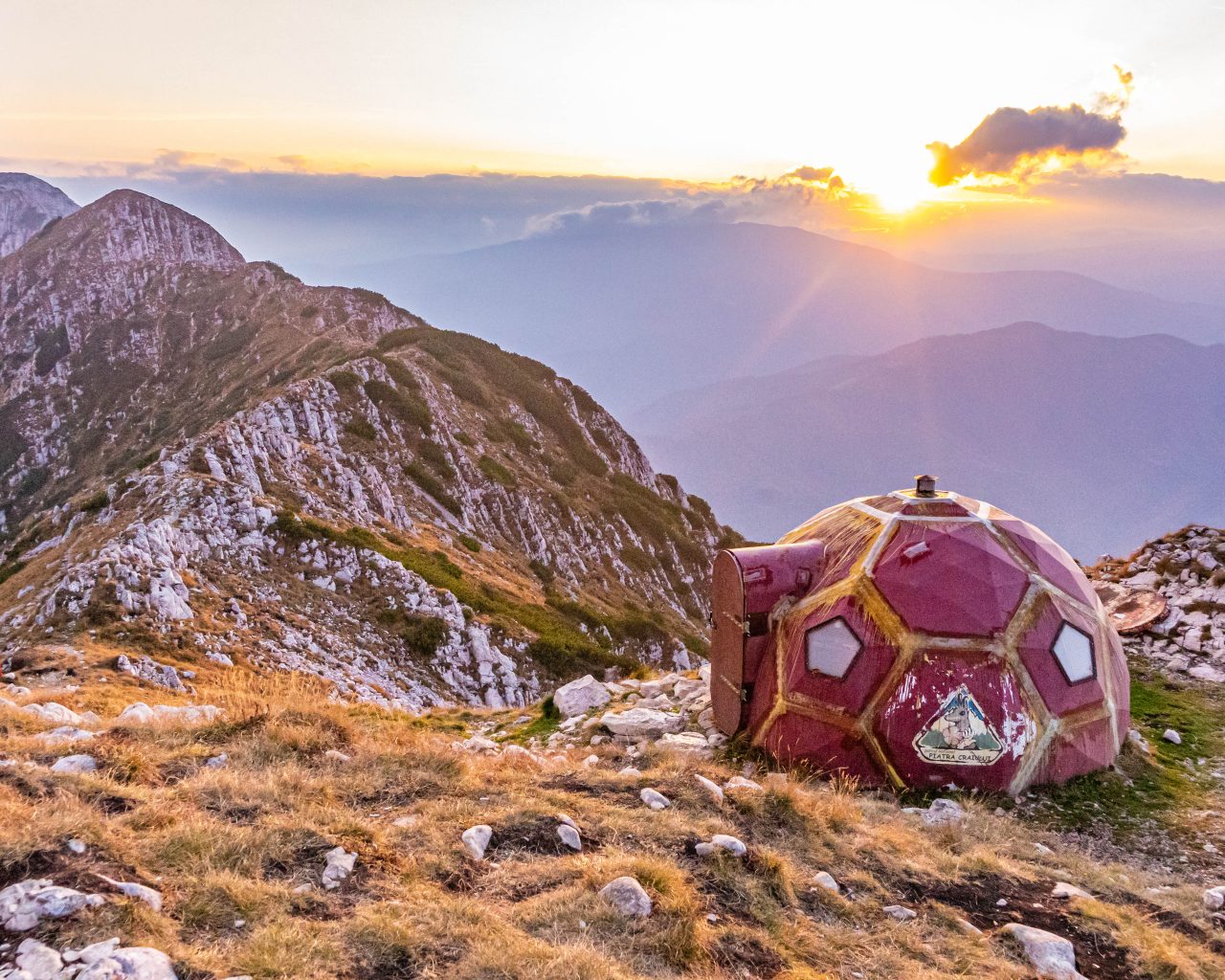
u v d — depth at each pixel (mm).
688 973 4770
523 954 4469
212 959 3992
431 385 63281
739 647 10758
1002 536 10484
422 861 5602
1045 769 9406
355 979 4113
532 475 63188
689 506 87750
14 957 3625
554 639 36812
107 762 6242
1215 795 9531
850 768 9500
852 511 11508
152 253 158125
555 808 6844
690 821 7070
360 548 33781
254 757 7031
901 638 9539
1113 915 6516
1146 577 16000
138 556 25766
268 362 97000
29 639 21484
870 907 6219
